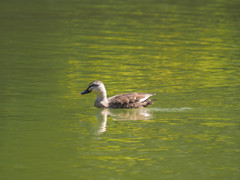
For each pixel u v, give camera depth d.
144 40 28.64
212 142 13.05
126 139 13.27
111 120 15.12
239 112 15.69
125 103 16.50
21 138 13.20
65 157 11.88
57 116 15.38
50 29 31.20
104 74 20.92
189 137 13.44
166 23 34.16
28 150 12.31
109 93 17.98
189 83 19.42
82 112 15.99
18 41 27.36
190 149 12.52
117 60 23.61
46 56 24.08
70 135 13.55
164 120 15.01
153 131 13.95
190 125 14.48
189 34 30.61
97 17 36.16
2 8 38.78
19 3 41.69
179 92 18.08
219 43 28.14
